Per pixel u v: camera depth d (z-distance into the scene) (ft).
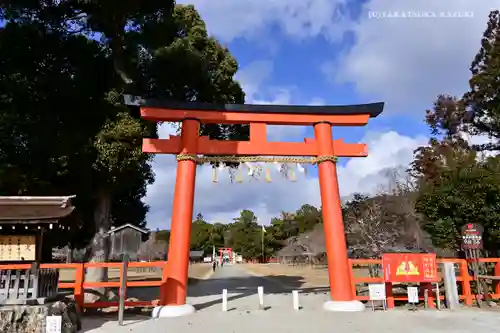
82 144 44.37
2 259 29.73
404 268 40.11
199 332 30.22
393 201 103.24
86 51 51.26
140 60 55.83
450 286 41.01
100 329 31.94
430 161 80.89
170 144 43.04
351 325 32.04
